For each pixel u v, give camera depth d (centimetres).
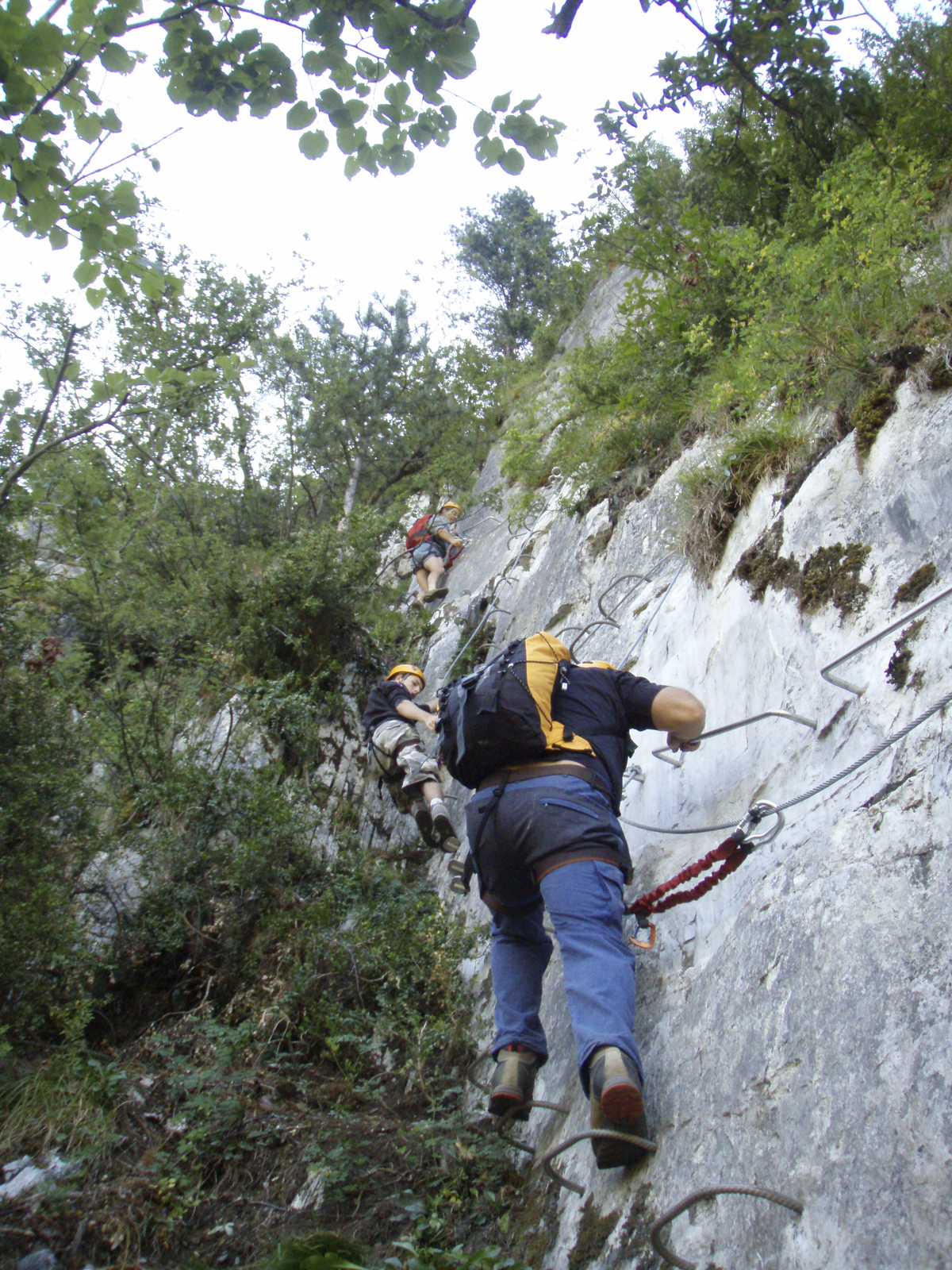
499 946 273
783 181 514
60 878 365
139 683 573
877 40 486
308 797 515
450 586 796
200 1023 364
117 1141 279
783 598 276
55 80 265
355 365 1029
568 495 602
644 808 320
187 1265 249
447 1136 290
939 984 154
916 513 240
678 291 493
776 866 217
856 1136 153
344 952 388
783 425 320
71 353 366
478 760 260
